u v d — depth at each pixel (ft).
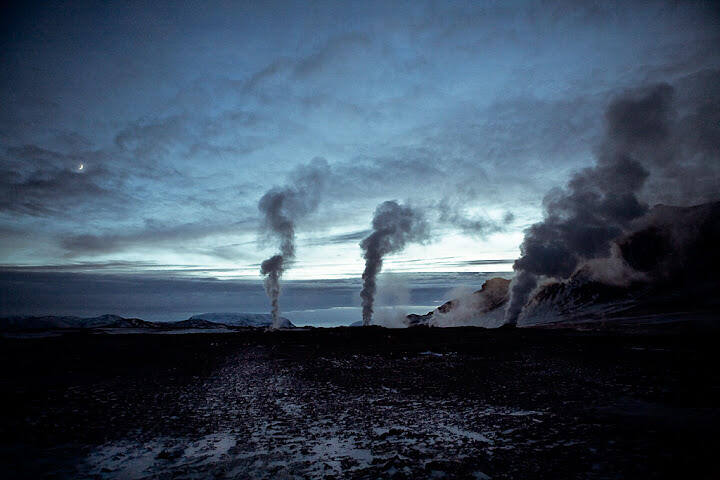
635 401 37.24
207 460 24.90
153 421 34.73
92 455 26.20
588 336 106.93
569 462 22.20
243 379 57.00
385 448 26.27
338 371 62.85
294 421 34.32
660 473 20.11
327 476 21.63
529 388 45.73
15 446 28.14
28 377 59.67
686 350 73.51
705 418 30.66
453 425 31.63
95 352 91.97
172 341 119.55
